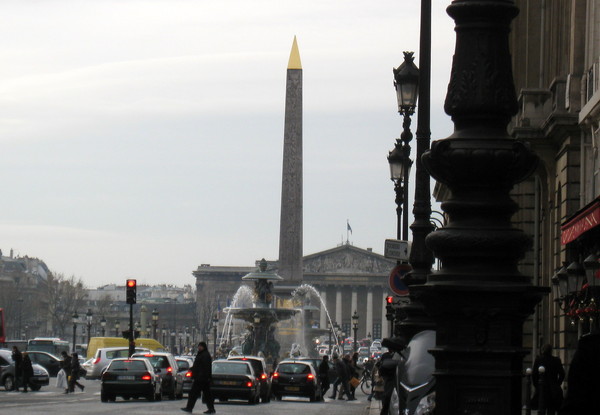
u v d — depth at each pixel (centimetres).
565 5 7988
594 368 1306
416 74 5888
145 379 9325
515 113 1800
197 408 8400
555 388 4997
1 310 19212
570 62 7588
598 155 6844
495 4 1778
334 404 10238
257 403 9906
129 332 10975
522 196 8381
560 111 7412
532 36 8312
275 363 14875
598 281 5156
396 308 5575
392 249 5441
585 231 5475
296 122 19662
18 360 12194
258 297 17725
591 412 1303
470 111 1777
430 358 3297
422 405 3109
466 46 1792
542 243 8288
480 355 1723
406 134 6072
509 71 1791
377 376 9381
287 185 19862
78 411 7369
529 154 1753
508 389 1716
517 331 1744
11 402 8881
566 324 7288
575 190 7412
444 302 1734
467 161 1748
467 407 1723
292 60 19512
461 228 1752
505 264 1750
